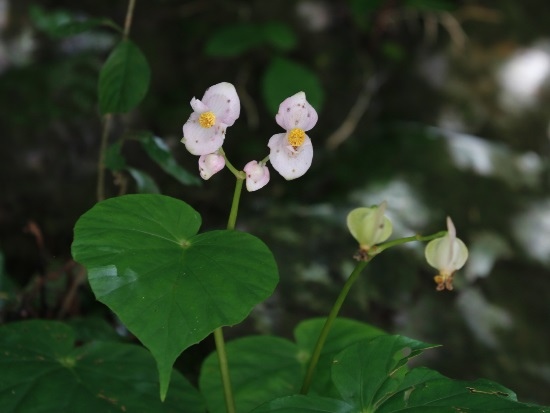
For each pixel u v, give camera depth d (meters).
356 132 1.47
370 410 0.77
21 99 1.31
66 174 1.29
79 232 0.77
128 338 1.00
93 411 0.80
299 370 0.87
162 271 0.76
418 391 0.77
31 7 1.37
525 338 1.14
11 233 1.25
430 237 0.79
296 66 1.38
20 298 0.99
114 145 0.93
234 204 0.79
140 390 0.82
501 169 1.37
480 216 1.28
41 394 0.80
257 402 0.86
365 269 1.14
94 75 1.37
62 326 0.85
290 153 0.78
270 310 1.06
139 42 1.45
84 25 0.92
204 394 0.86
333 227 1.19
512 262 1.23
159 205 0.79
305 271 1.11
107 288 0.75
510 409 0.76
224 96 0.77
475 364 1.10
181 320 0.75
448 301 1.15
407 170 1.33
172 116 1.39
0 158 1.27
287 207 1.25
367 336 0.89
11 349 0.83
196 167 1.34
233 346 0.89
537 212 1.31
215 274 0.76
